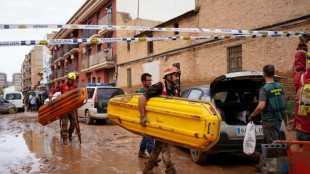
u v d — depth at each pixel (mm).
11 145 7598
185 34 16906
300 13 10625
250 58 12688
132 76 22891
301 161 3197
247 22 12891
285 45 11133
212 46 14914
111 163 5551
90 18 31469
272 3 11711
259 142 5148
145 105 4293
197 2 15898
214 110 3586
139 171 4996
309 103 3799
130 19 24844
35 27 5684
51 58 52531
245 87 5859
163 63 19078
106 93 12656
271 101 4418
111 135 9258
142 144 5914
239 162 5609
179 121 3840
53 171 5016
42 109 8016
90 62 30094
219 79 5309
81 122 13859
